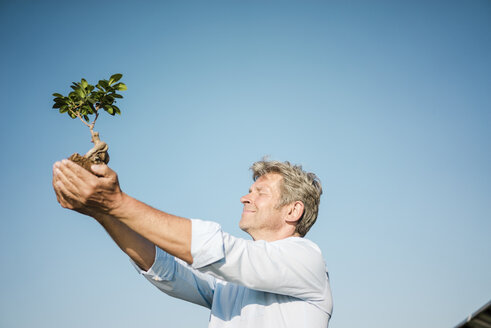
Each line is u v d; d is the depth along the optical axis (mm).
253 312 2104
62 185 1529
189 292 2416
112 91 2039
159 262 2275
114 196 1546
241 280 1748
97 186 1496
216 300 2385
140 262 2246
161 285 2344
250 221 2428
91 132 1954
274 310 2055
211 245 1634
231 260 1696
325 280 2107
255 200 2455
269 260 1812
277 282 1833
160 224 1599
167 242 1611
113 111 2043
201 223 1682
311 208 2490
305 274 1924
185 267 2463
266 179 2506
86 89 2006
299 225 2463
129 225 1578
